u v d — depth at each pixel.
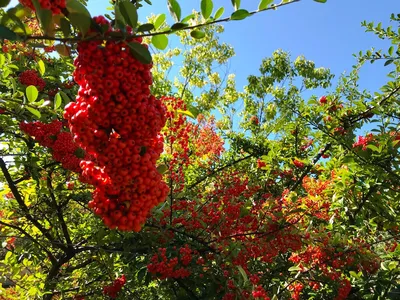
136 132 1.87
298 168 7.15
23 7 1.93
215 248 4.36
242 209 4.54
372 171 4.91
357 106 6.00
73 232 7.16
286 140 7.64
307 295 5.21
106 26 1.77
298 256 4.80
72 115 1.89
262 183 6.80
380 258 4.74
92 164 2.00
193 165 7.18
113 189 1.89
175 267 4.38
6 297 5.50
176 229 4.78
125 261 5.27
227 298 3.75
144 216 1.98
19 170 6.14
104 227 5.29
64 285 6.30
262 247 4.28
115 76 1.80
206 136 7.45
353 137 5.95
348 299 5.07
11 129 5.07
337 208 5.43
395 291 4.50
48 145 4.32
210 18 1.92
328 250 4.71
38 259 6.43
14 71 5.09
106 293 5.43
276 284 5.09
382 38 5.87
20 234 6.61
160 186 2.01
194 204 4.77
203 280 4.44
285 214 4.54
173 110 4.04
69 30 1.77
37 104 3.25
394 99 5.36
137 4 2.46
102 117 1.82
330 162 5.95
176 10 1.88
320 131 6.32
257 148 8.19
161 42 1.99
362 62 6.14
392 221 5.38
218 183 5.80
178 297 4.69
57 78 5.74
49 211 6.57
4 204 6.20
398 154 4.72
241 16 1.88
